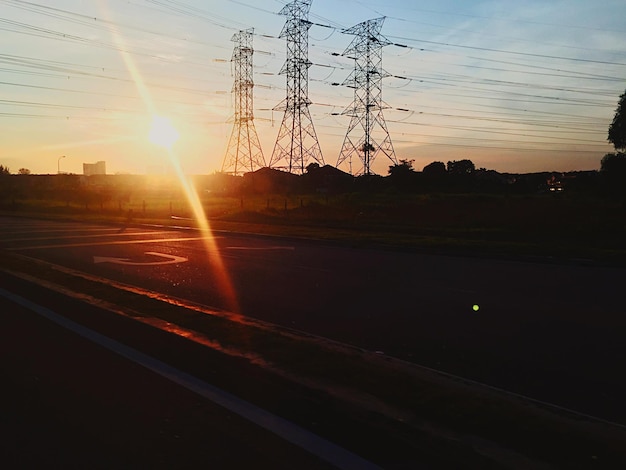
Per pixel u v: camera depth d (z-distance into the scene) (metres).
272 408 5.21
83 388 5.71
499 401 4.91
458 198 47.25
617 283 12.89
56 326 8.29
